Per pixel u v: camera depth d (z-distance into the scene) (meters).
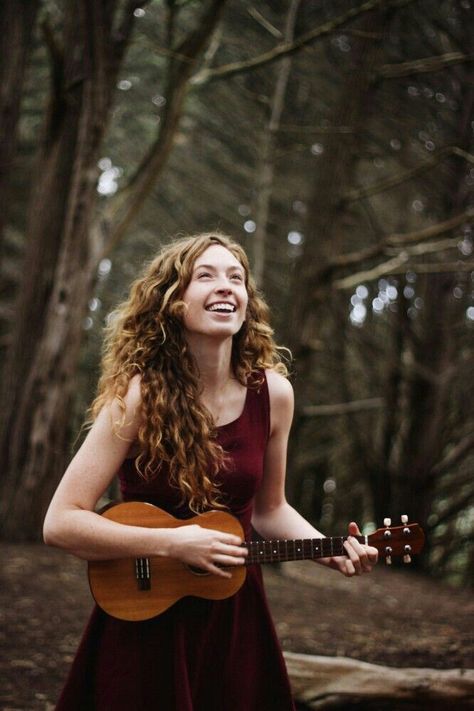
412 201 14.76
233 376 2.80
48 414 8.77
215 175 14.89
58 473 8.88
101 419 2.62
